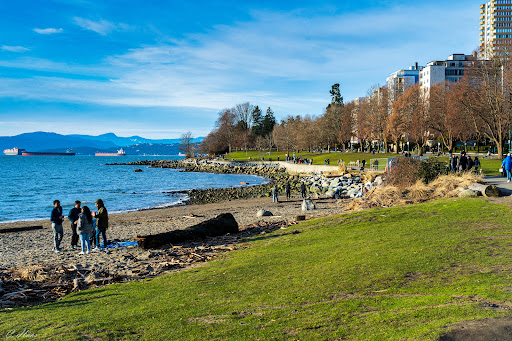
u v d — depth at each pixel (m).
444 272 8.59
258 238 17.73
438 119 74.12
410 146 106.81
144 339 6.02
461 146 100.56
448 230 13.27
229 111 166.25
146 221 28.62
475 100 58.50
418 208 18.94
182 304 8.04
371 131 92.56
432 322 5.55
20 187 67.25
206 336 6.03
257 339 5.76
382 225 15.98
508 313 5.62
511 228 12.62
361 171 59.03
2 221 33.25
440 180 26.38
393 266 9.42
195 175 101.94
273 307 7.39
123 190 61.94
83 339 6.06
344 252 11.78
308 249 13.12
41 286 11.67
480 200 19.20
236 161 132.75
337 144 134.88
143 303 8.44
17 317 7.77
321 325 6.09
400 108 79.31
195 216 30.11
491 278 7.73
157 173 112.31
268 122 171.00
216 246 16.50
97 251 16.94
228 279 10.16
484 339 4.94
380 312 6.36
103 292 10.19
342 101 142.50
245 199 46.34
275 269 10.76
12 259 16.17
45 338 6.16
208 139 170.12
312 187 52.47
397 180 28.58
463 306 6.03
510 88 51.69
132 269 13.41
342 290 8.07
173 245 17.36
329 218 20.12
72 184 74.00
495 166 43.09
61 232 17.75
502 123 53.25
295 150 136.62
